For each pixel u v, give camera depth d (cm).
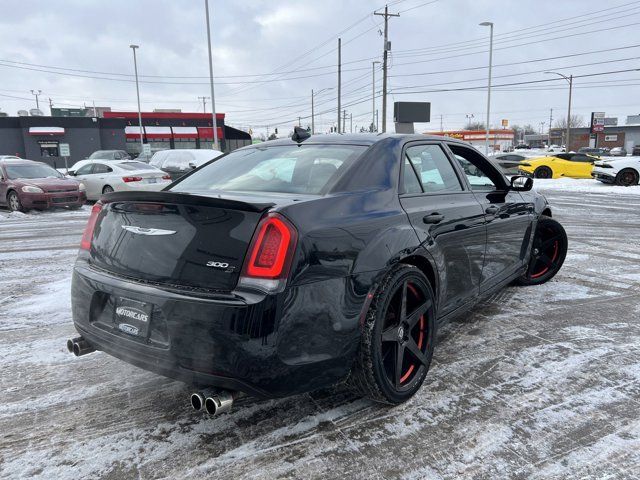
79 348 273
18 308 452
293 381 224
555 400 285
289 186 279
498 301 465
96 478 220
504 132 6938
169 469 226
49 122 4503
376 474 222
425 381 308
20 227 953
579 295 484
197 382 223
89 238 278
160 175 1435
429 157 342
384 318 256
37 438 251
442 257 310
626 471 223
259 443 245
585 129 9069
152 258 240
